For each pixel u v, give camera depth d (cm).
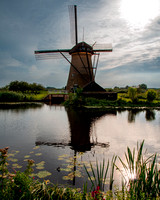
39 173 426
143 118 1363
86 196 279
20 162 493
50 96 3189
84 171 443
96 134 845
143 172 293
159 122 1191
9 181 271
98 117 1379
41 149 612
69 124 1088
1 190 259
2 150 264
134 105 2450
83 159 524
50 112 1662
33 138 763
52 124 1081
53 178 404
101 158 535
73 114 1540
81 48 2939
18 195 262
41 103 2814
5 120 1210
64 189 301
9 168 450
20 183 269
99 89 2756
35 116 1401
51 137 779
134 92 2714
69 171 441
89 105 2370
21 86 4622
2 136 795
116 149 625
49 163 489
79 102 2411
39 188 296
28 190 269
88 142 709
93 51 3131
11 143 686
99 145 668
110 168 462
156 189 278
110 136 812
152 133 877
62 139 749
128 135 834
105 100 2575
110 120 1252
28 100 3177
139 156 322
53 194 296
